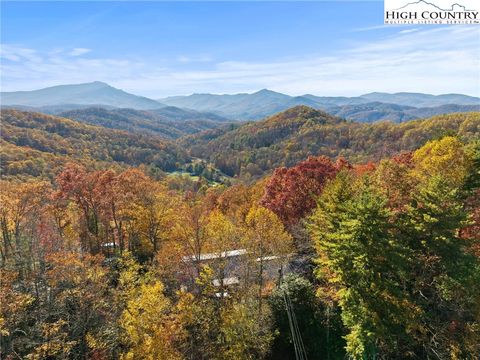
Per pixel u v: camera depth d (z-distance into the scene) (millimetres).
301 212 39406
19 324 26438
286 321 30266
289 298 30797
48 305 27531
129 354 23000
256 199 53312
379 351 26031
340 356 28750
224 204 59750
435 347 23953
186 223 34500
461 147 32375
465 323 23938
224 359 26141
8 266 29312
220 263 31312
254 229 33438
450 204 23766
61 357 24547
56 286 27906
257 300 31188
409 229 24562
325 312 30672
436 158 31031
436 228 23422
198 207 36812
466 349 22688
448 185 25078
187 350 26031
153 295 24641
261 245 31484
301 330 30172
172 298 31625
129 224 42125
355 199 24734
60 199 38312
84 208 39844
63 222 42781
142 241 42719
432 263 24484
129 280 29938
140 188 40281
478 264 23250
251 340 27344
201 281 31906
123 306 27891
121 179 39156
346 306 24312
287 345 30141
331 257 25109
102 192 38438
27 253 31281
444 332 23578
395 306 22703
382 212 22656
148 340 23156
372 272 22219
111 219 41594
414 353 25125
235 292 32125
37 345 25125
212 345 27016
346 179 29281
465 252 24344
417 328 24203
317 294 30062
